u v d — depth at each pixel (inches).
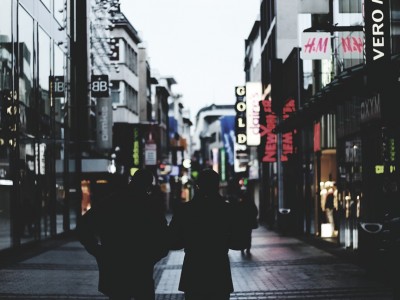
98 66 1740.9
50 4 1154.7
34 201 1011.3
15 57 884.6
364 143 768.3
